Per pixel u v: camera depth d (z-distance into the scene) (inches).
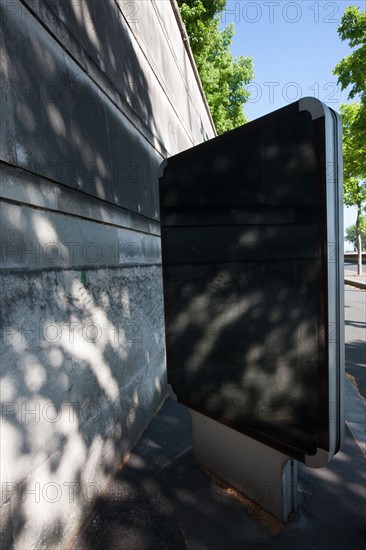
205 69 641.0
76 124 92.3
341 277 64.4
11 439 62.6
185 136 287.0
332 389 64.2
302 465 102.7
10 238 65.5
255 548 71.7
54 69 83.4
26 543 64.5
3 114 64.6
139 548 73.7
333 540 72.7
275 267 72.2
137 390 125.1
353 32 388.2
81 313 89.6
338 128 63.2
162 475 98.4
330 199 61.7
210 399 91.3
